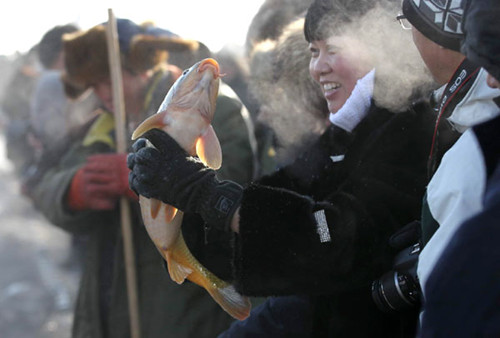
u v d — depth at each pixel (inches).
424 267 49.8
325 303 72.7
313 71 75.5
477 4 47.3
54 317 203.9
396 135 67.8
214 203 66.1
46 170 130.5
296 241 65.6
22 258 262.8
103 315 116.3
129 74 114.2
